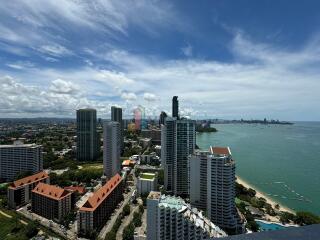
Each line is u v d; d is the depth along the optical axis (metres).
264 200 195.75
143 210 179.50
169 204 114.88
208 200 152.88
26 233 143.75
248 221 159.50
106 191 174.12
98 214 153.50
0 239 141.25
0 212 178.12
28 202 195.50
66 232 149.12
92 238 141.25
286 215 165.25
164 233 111.38
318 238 14.58
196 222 106.12
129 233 137.12
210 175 151.38
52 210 165.62
